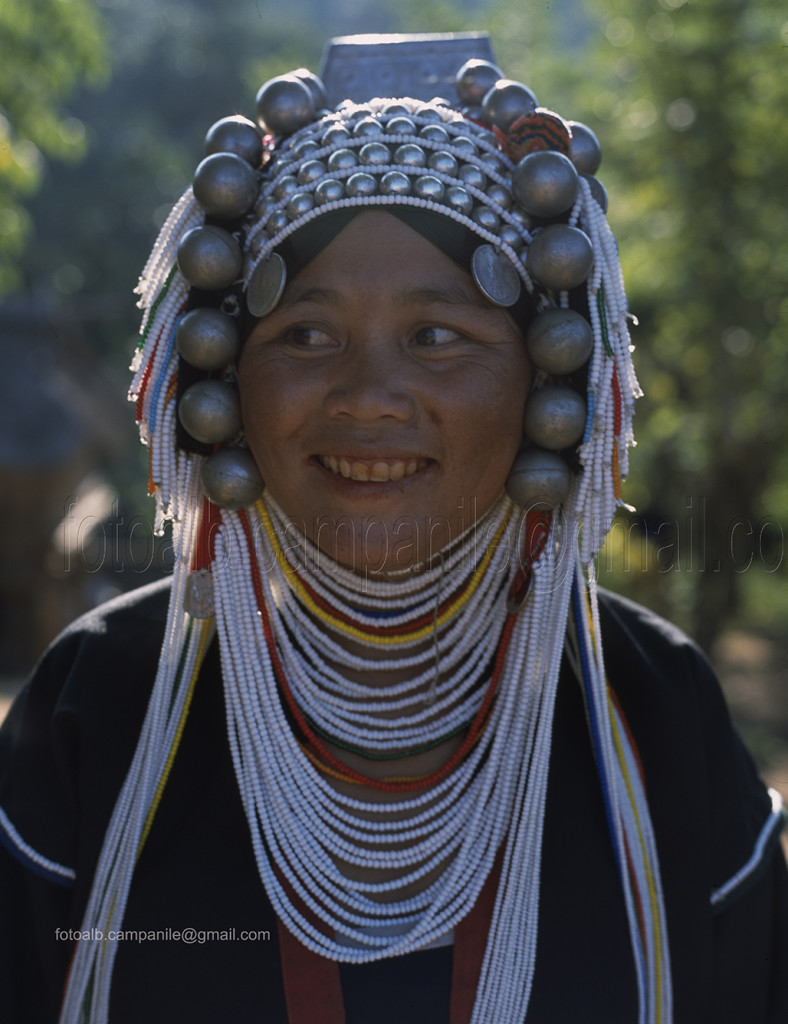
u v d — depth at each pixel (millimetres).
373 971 1803
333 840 1896
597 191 1961
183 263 1859
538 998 1800
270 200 1870
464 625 2000
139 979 1783
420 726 1980
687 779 1995
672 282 9664
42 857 1911
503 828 1914
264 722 1939
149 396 1936
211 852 1854
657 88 9156
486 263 1804
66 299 14148
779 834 2145
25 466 9523
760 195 9102
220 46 21062
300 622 2004
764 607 14398
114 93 20688
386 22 26625
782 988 2088
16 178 6090
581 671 1999
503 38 10320
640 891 1921
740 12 8758
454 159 1827
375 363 1768
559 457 1909
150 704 1900
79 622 2117
